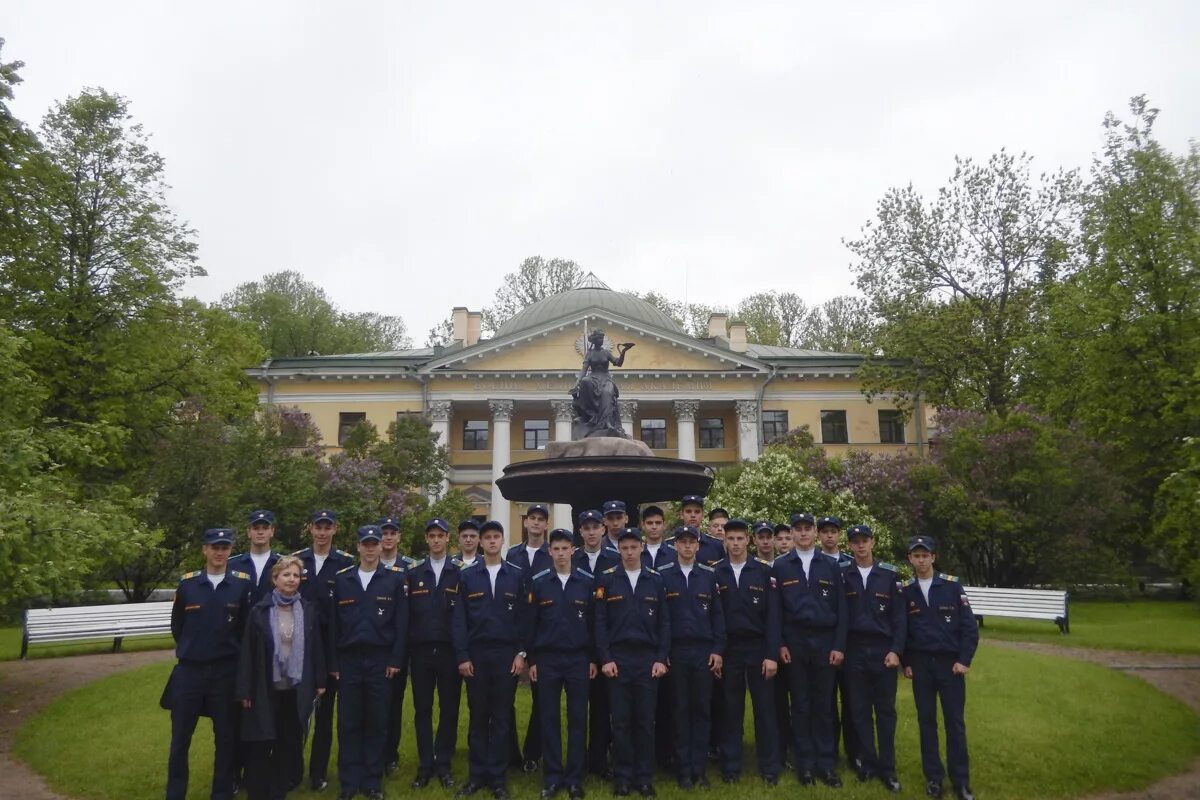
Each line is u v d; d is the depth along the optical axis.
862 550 7.47
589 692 7.48
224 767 6.54
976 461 24.17
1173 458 22.42
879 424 40.22
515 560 8.22
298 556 7.41
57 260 21.59
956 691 7.10
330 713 7.22
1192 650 14.45
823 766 7.18
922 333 32.56
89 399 22.05
